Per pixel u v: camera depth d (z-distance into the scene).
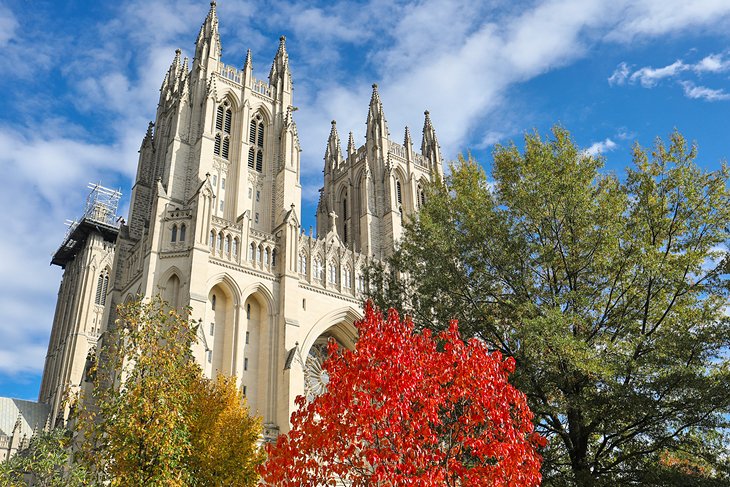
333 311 80.88
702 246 36.91
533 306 36.28
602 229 37.75
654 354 33.00
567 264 38.62
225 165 86.56
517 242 39.25
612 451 35.78
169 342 38.22
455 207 43.97
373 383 27.25
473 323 39.41
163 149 91.75
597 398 33.16
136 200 88.25
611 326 36.72
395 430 26.27
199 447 46.62
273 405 69.25
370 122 111.69
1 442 99.19
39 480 37.50
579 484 31.53
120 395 35.91
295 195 89.12
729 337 32.19
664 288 36.34
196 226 71.00
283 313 74.44
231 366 69.00
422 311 42.50
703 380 30.88
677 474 30.84
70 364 116.44
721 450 32.94
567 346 32.62
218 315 71.94
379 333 29.77
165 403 34.66
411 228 47.59
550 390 35.09
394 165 108.06
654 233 37.84
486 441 27.25
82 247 137.50
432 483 24.61
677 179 37.59
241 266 73.94
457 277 40.72
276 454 29.23
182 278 69.12
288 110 95.62
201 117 85.19
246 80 93.62
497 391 27.81
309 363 79.44
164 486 33.50
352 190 110.81
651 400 31.58
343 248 86.94
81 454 35.38
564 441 35.62
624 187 39.34
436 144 118.19
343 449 27.27
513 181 42.28
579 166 40.28
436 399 27.11
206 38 92.44
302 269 80.88
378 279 48.06
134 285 73.81
